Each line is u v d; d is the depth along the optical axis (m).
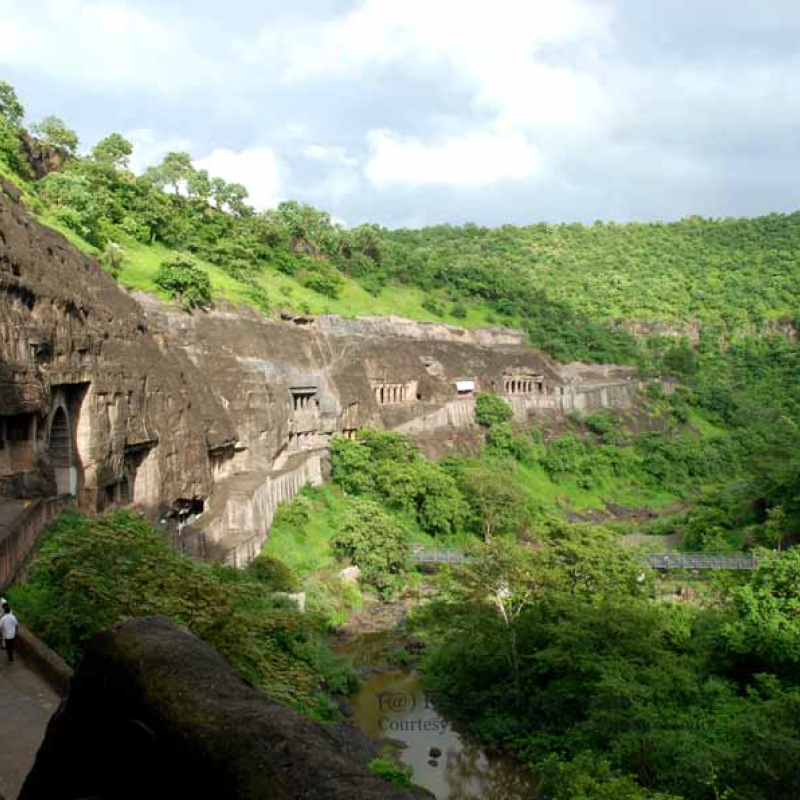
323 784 5.52
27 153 83.81
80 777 7.43
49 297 37.78
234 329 74.31
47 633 22.14
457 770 38.03
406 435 94.25
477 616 45.16
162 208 94.56
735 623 41.91
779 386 150.25
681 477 113.88
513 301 150.62
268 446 70.31
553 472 107.88
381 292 131.12
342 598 58.78
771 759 28.42
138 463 48.00
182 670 6.92
